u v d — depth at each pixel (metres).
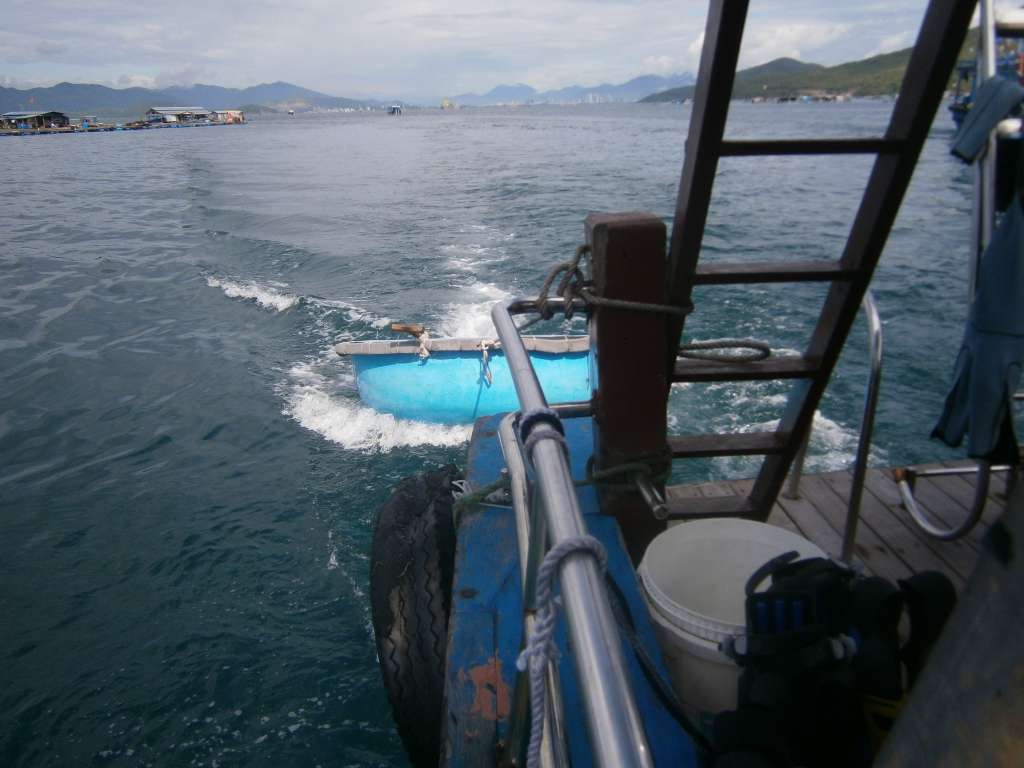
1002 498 3.89
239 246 21.77
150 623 6.01
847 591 1.81
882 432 8.56
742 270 2.38
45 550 7.07
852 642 1.73
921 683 0.74
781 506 3.95
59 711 5.14
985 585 0.68
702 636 1.95
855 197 27.94
